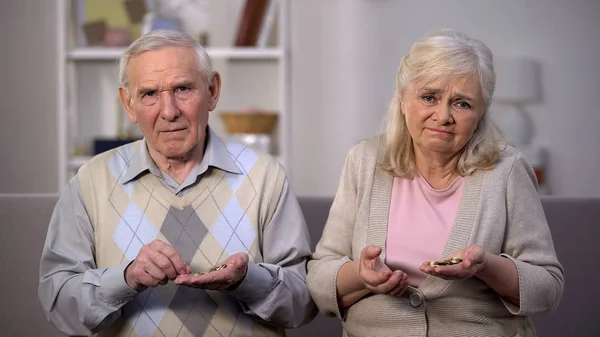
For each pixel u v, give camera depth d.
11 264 2.00
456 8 4.52
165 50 1.65
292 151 4.59
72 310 1.62
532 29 4.52
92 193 1.72
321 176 4.61
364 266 1.53
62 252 1.68
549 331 2.05
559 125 4.55
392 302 1.63
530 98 4.33
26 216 2.01
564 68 4.52
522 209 1.64
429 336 1.61
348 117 4.58
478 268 1.47
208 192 1.73
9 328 1.99
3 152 4.54
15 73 4.52
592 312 2.06
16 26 4.51
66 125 4.09
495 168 1.66
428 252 1.63
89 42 4.13
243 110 4.06
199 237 1.69
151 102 1.66
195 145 1.71
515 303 1.60
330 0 4.55
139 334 1.64
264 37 4.16
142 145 1.75
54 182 4.56
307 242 1.78
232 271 1.52
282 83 4.12
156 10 4.23
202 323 1.66
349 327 1.70
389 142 1.70
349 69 4.57
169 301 1.66
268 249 1.74
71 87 4.26
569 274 2.06
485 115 1.67
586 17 4.50
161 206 1.71
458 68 1.55
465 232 1.61
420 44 1.61
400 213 1.67
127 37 4.17
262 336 1.71
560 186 4.57
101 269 1.62
